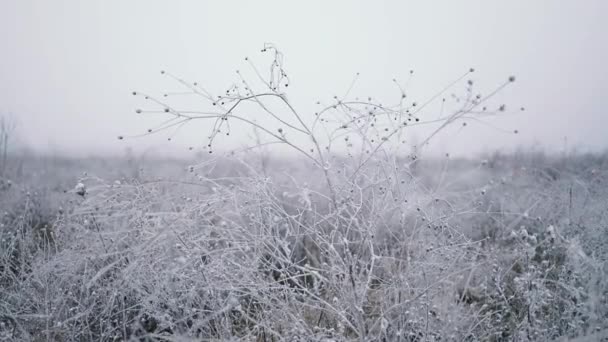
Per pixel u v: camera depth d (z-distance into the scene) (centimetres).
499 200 493
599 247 342
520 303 322
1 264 354
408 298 272
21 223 399
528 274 293
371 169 333
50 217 542
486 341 282
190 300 279
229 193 321
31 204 502
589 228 379
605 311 257
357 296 256
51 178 867
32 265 322
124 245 356
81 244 338
